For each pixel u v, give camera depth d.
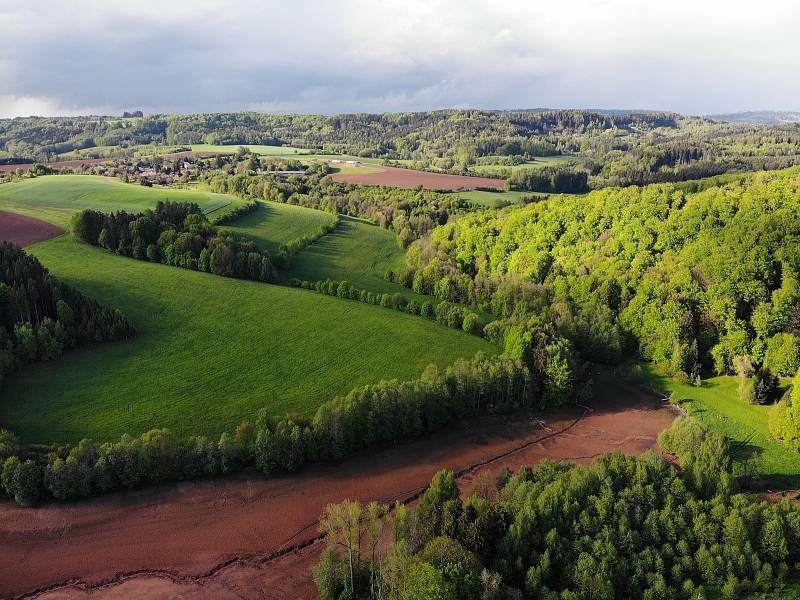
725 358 89.62
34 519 57.09
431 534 49.16
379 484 65.88
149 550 54.62
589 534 49.34
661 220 109.50
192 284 106.19
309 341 91.25
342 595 46.81
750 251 90.19
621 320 99.69
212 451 64.12
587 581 44.41
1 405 68.31
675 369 90.25
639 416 82.31
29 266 84.44
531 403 83.56
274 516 59.75
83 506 59.25
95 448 61.59
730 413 80.56
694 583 46.94
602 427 79.69
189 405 72.62
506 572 45.81
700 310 93.12
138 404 71.69
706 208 104.81
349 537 48.84
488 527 48.91
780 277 90.44
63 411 68.81
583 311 100.00
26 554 53.38
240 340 89.19
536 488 53.69
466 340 96.50
